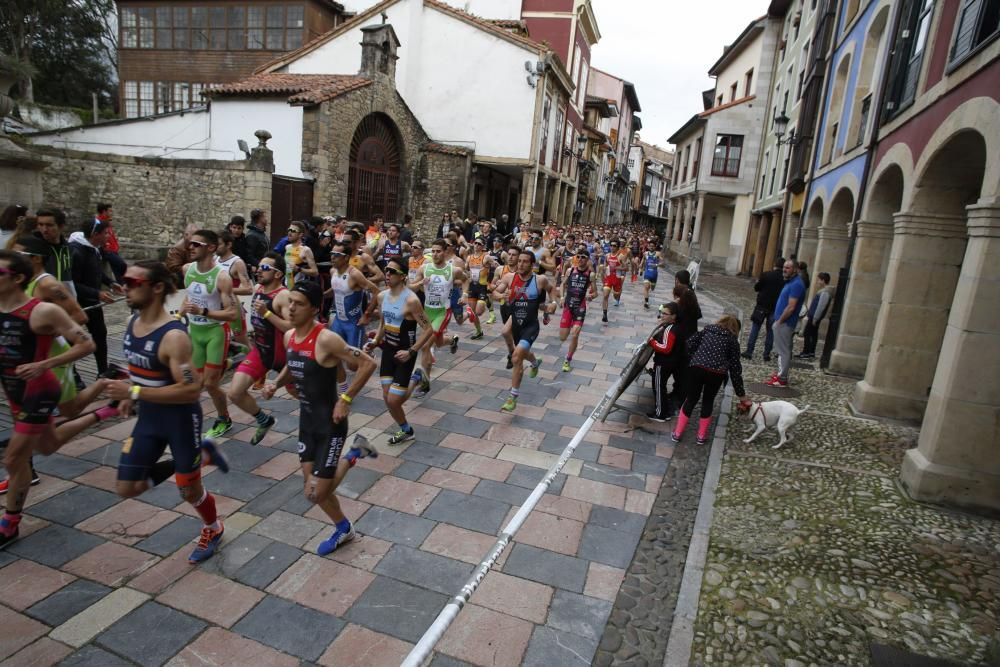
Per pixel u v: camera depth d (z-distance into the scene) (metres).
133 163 14.10
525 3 27.66
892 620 3.65
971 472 5.08
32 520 3.99
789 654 3.32
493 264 11.27
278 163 15.49
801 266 9.74
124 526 4.00
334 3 22.12
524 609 3.51
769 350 10.54
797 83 19.45
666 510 4.85
